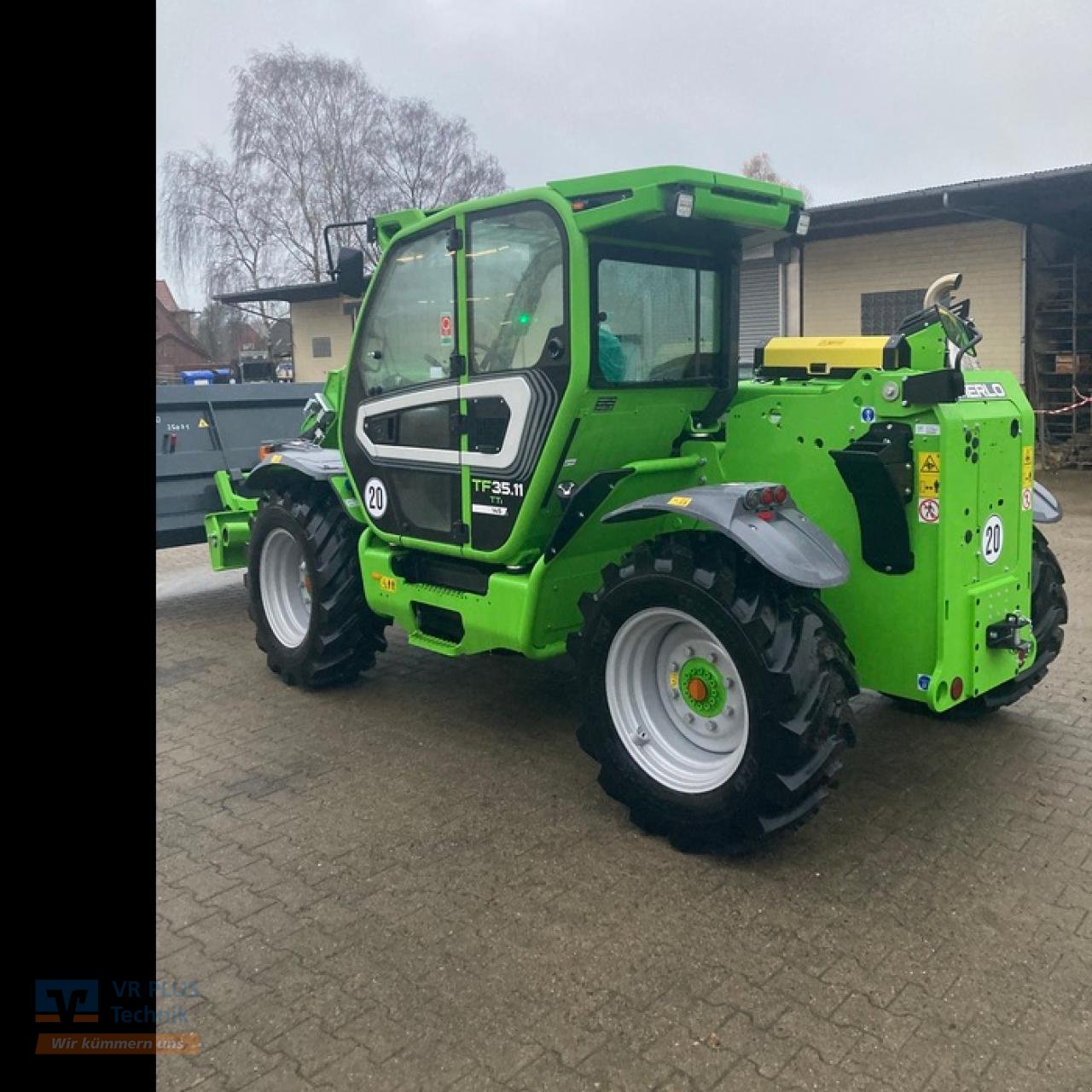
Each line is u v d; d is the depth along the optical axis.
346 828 3.69
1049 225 13.86
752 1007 2.63
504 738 4.52
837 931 2.96
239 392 7.29
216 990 2.77
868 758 4.14
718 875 3.28
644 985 2.73
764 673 3.09
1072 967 2.77
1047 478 12.36
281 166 29.17
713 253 4.11
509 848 3.50
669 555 3.35
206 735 4.65
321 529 4.99
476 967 2.83
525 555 4.07
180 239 29.64
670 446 4.12
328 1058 2.49
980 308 13.94
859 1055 2.44
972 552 3.45
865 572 3.50
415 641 4.58
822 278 15.17
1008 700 4.27
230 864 3.44
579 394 3.67
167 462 6.81
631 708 3.59
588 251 3.62
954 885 3.19
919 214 13.41
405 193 29.36
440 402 4.20
